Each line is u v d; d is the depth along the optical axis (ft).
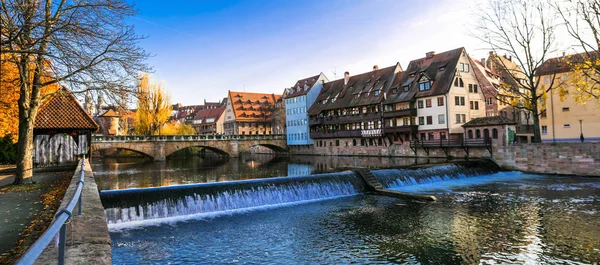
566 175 97.96
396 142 176.76
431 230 46.73
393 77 189.06
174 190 56.49
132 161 191.21
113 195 51.44
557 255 37.17
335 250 39.42
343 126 208.74
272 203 64.85
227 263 35.55
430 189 80.23
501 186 83.05
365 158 175.32
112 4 46.70
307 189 70.03
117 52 48.78
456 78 158.40
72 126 81.46
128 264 35.22
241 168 138.31
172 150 195.72
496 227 47.78
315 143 234.58
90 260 16.03
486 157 119.75
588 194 70.13
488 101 178.50
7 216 31.09
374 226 49.01
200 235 45.21
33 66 50.44
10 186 50.16
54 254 16.51
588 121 138.92
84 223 22.20
